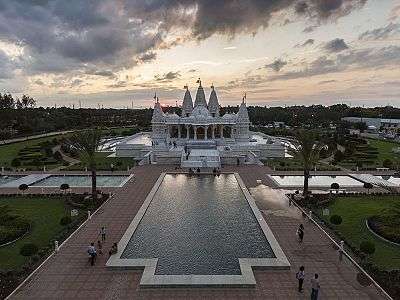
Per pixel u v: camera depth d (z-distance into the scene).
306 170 62.62
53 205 59.69
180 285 33.53
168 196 65.19
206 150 108.12
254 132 177.62
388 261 38.59
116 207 58.50
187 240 44.78
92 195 61.91
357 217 52.56
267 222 51.00
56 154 106.06
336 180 80.94
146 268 36.69
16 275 35.50
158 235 46.44
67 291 33.03
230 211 56.25
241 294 32.53
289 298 31.84
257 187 71.81
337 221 48.12
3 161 104.75
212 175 84.88
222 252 41.31
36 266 37.53
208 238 45.41
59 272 36.56
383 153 119.06
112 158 110.75
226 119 122.31
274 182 76.31
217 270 36.97
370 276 35.28
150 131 190.00
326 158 112.56
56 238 44.38
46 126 193.75
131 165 96.62
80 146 62.97
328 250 41.72
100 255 40.44
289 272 36.66
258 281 34.91
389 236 44.06
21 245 43.31
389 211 49.09
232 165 97.19
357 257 39.66
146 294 32.53
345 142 137.25
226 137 130.12
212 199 63.19
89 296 32.19
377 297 31.91
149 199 62.31
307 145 62.41
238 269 37.16
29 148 126.25
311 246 42.78
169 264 38.31
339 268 37.38
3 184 76.62
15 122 193.50
